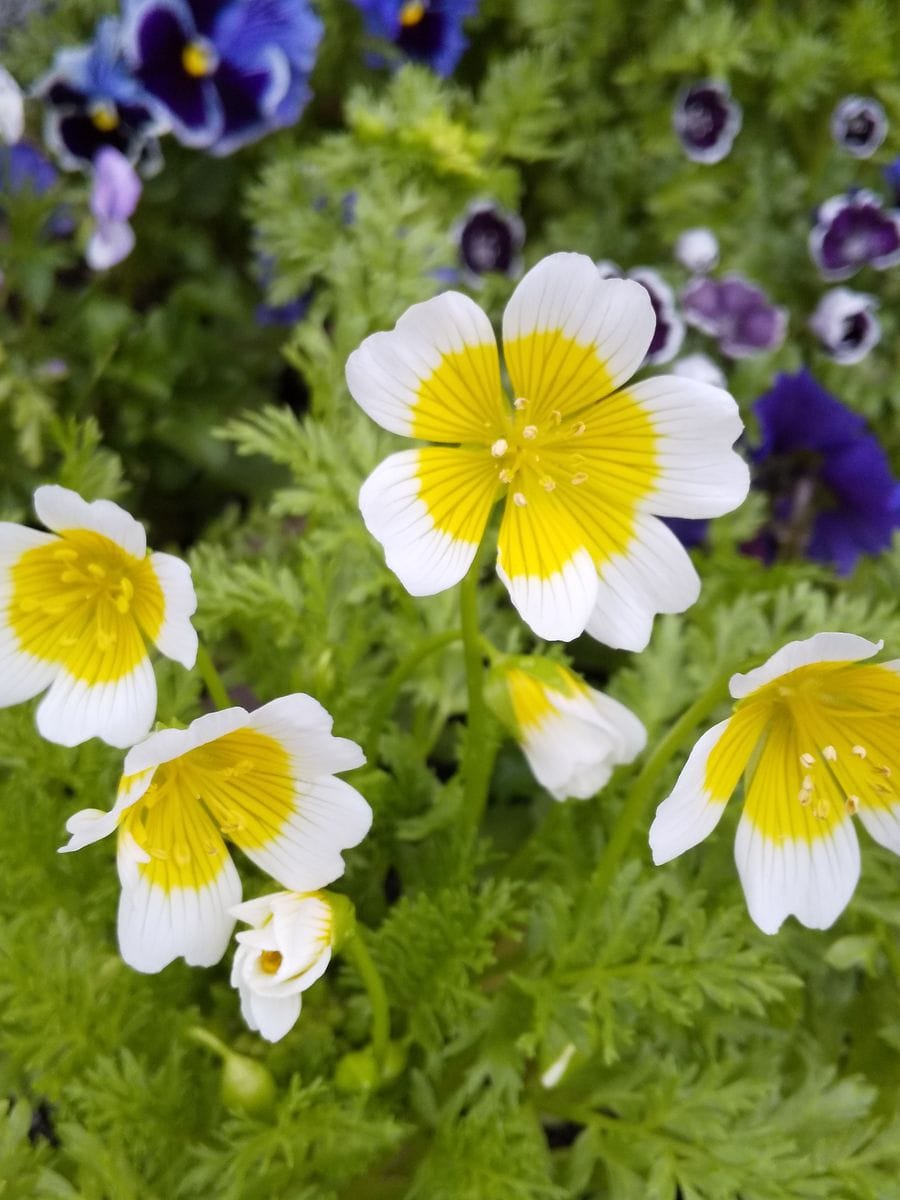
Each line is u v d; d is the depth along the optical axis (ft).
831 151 0.89
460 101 0.81
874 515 0.76
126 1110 0.55
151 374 0.76
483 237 0.79
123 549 0.50
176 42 0.74
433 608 0.66
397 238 0.70
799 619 0.71
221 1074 0.58
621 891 0.57
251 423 0.79
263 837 0.51
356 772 0.60
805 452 0.76
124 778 0.48
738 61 0.83
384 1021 0.56
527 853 0.63
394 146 0.75
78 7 0.81
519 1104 0.60
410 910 0.58
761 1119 0.57
